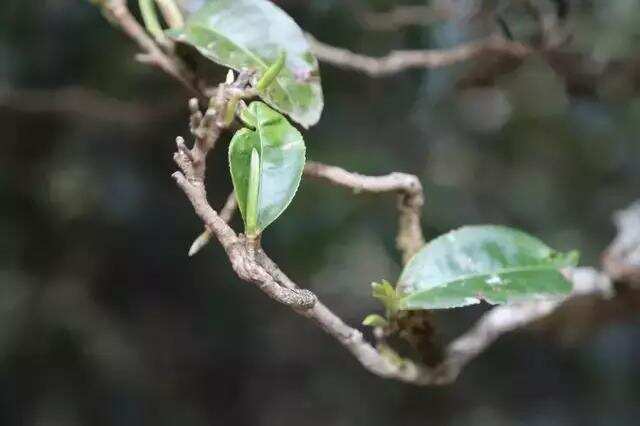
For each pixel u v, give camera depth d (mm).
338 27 786
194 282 1379
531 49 671
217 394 1487
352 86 874
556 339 671
